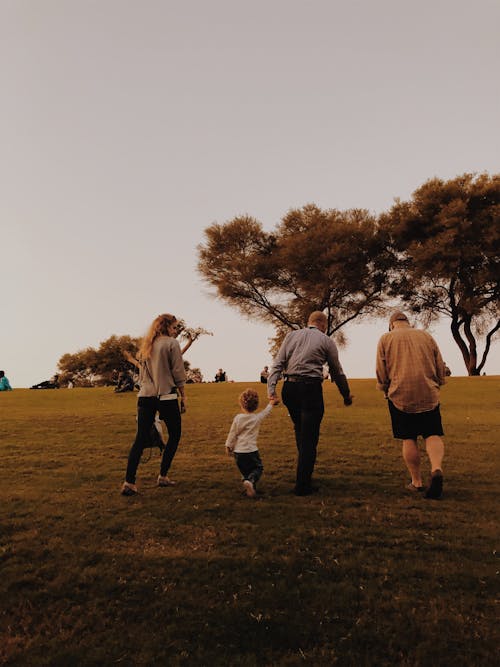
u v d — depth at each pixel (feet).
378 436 31.81
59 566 12.80
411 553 13.43
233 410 47.78
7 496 18.69
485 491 19.20
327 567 12.61
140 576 12.28
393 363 19.06
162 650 9.71
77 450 28.53
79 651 9.68
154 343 19.84
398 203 130.41
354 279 128.36
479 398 56.75
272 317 142.61
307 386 19.22
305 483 18.72
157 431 20.03
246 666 9.26
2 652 9.62
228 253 139.13
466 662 9.20
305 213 138.51
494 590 11.52
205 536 14.58
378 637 9.94
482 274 115.85
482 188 120.57
